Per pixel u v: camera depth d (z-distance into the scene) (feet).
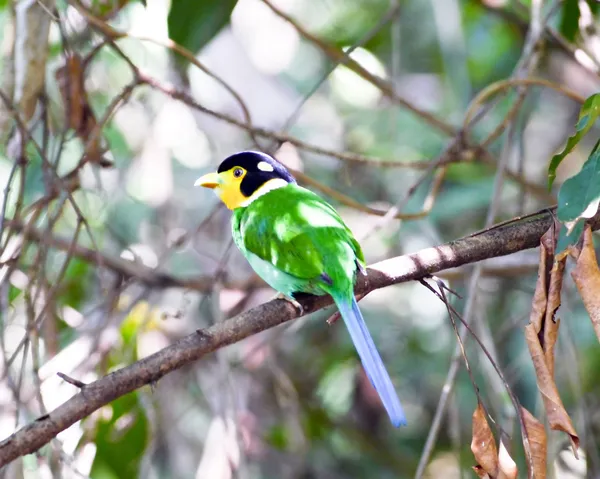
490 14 43.24
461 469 33.96
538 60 34.19
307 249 24.47
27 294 27.27
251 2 48.29
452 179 42.11
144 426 33.22
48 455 28.50
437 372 42.55
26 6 28.22
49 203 29.40
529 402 38.01
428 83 48.06
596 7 35.22
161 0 39.11
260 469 39.45
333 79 47.24
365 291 23.20
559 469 27.66
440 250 22.21
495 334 40.27
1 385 27.12
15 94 28.43
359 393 43.06
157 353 19.20
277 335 38.70
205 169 44.73
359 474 41.14
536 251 40.81
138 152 39.86
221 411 31.76
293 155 40.40
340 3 46.83
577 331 39.96
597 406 36.86
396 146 44.57
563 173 46.03
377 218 40.37
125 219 40.81
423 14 46.57
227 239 43.29
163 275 35.81
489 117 44.37
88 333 33.50
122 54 28.84
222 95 46.88
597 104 20.45
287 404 39.73
